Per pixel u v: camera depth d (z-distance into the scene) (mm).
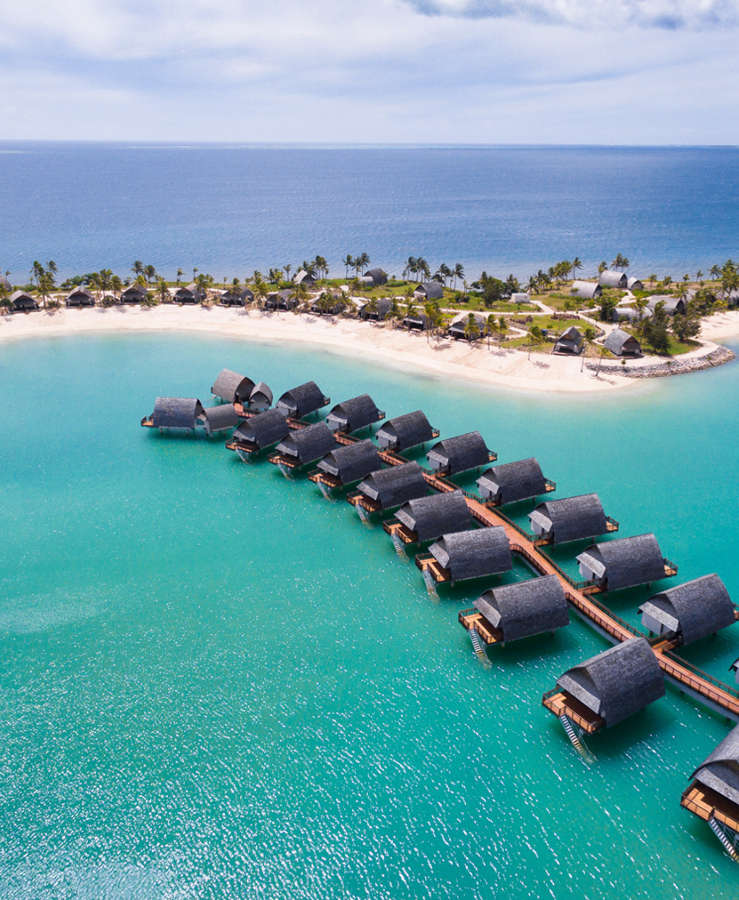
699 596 41562
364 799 32500
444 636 43469
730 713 36562
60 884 28875
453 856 29844
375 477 55875
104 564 50406
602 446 69688
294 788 33094
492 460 63781
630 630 42438
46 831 31078
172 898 28344
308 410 74875
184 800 32500
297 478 64250
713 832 30844
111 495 60531
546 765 34312
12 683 39344
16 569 49656
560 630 44500
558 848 30203
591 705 35031
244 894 28469
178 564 50500
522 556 51062
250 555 51719
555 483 61750
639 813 31797
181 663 40938
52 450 69312
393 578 49094
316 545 53094
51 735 35969
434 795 32688
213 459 68062
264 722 36844
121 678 39781
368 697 38531
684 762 34562
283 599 46750
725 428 74125
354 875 29125
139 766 34281
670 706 38312
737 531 54312
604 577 45531
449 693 38906
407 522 51344
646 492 60344
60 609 45500
